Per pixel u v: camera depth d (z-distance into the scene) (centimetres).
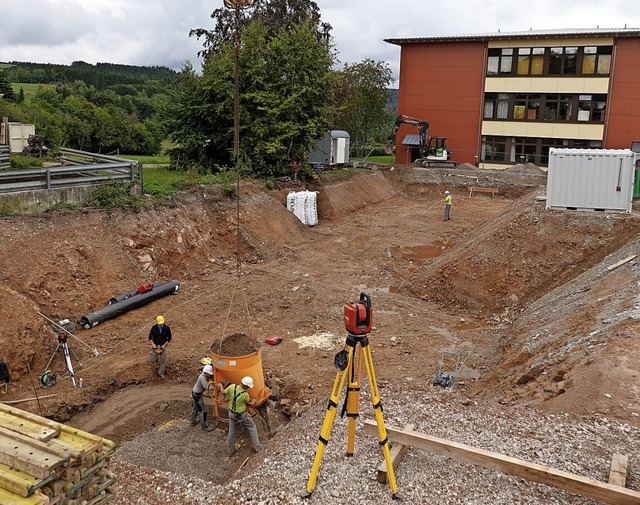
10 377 1153
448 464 713
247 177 2622
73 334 1387
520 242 1847
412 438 707
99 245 1691
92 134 4909
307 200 2689
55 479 537
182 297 1695
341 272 2020
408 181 4025
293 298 1717
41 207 1709
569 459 701
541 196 2186
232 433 961
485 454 663
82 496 567
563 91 4144
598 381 873
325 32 4406
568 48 4075
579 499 634
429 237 2570
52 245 1577
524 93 4262
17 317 1236
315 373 1231
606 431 759
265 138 2805
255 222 2278
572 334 1160
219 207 2206
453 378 1152
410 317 1612
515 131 4338
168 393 1198
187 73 2906
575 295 1454
